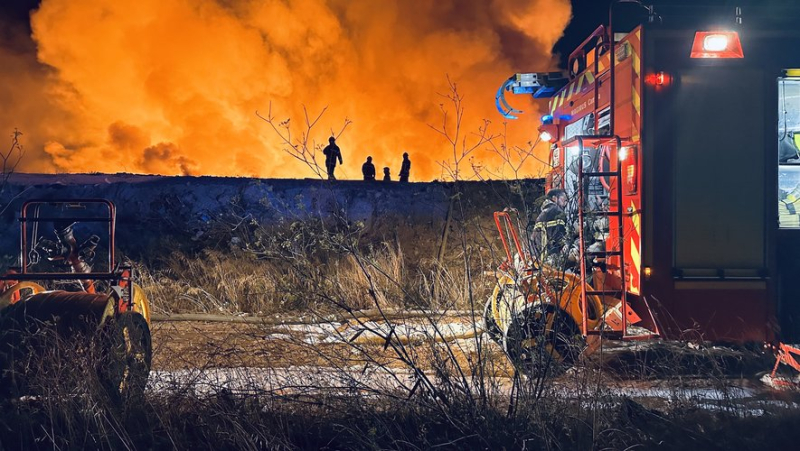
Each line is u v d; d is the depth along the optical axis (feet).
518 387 14.05
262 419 14.08
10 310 16.40
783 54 20.30
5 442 13.97
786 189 21.30
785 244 20.29
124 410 14.47
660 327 19.94
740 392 16.90
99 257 38.22
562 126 27.99
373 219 40.63
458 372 15.37
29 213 40.45
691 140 20.27
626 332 20.02
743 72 20.31
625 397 15.46
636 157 20.51
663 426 14.51
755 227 20.24
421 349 20.85
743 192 20.26
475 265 28.43
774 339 19.99
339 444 13.64
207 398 14.83
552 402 14.07
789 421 14.70
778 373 19.11
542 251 17.83
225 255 36.65
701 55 20.16
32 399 15.25
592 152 24.34
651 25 20.27
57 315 16.07
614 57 22.29
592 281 21.75
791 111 21.21
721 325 20.11
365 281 29.84
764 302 20.15
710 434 14.29
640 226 20.31
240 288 30.99
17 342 15.78
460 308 20.89
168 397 15.28
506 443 13.15
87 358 14.90
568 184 26.45
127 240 39.73
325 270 29.48
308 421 14.52
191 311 30.83
